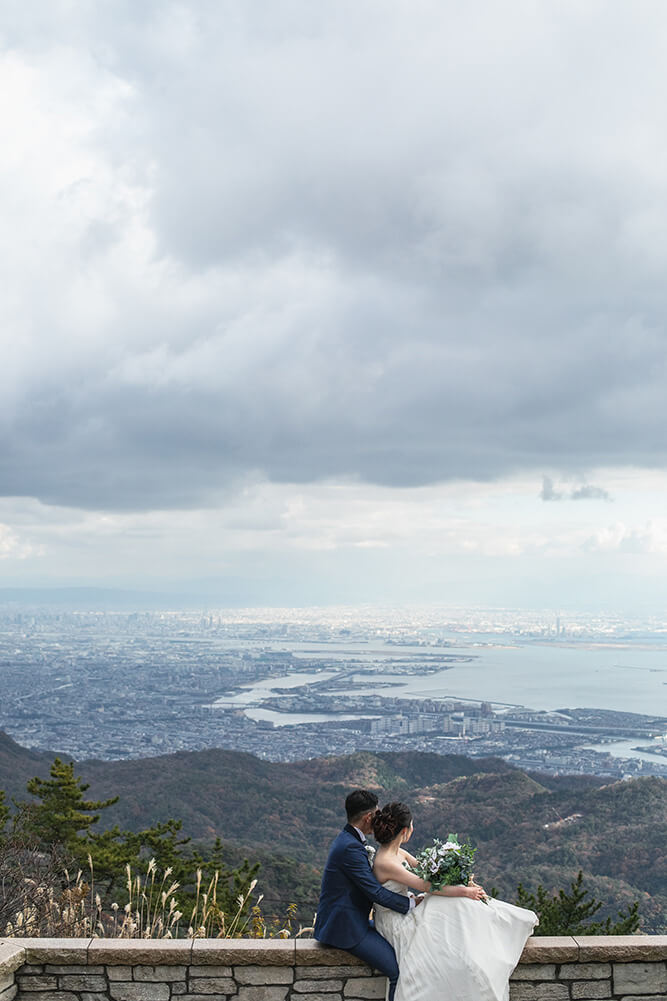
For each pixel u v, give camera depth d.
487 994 4.93
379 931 5.33
